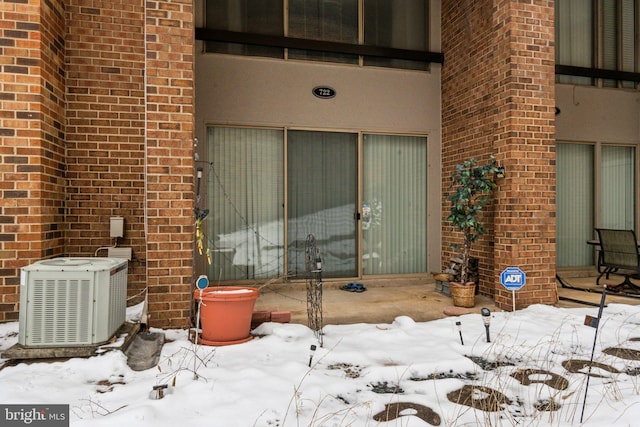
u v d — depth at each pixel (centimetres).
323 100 582
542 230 461
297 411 215
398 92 612
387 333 350
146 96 363
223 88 546
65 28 411
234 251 556
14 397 225
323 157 588
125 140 427
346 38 600
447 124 611
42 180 360
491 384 259
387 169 615
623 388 251
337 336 350
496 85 484
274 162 571
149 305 360
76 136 416
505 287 435
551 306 448
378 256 610
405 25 626
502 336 345
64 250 412
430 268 623
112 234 417
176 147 369
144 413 201
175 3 369
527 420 213
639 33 683
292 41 561
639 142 685
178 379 255
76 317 289
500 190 470
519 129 457
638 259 543
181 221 368
